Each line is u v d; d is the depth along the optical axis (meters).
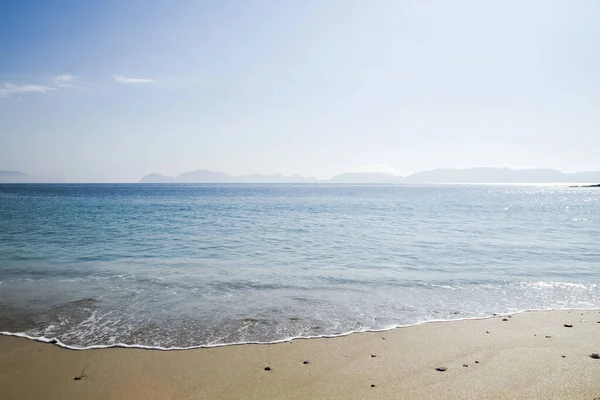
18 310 9.34
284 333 8.03
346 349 7.28
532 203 70.94
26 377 6.18
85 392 5.73
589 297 10.81
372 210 48.00
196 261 15.45
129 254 16.92
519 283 12.26
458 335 8.00
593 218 38.12
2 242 20.16
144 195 95.50
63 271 13.59
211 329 8.20
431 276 13.10
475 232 25.62
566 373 6.29
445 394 5.64
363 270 13.95
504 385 5.91
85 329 8.17
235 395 5.62
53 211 41.81
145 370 6.41
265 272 13.53
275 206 55.72
